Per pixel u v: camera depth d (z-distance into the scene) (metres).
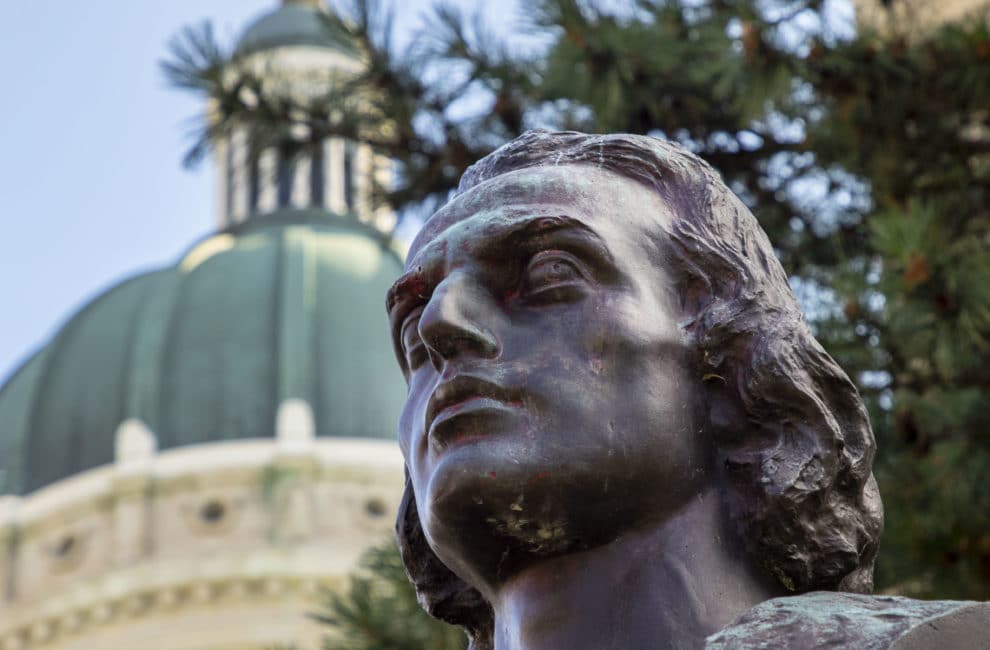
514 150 4.02
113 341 54.62
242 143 12.44
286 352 53.41
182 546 49.34
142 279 57.78
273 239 58.03
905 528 8.76
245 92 11.85
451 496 3.58
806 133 10.27
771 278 3.88
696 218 3.87
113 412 52.44
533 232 3.73
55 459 51.97
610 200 3.83
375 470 50.62
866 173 9.99
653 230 3.83
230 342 53.91
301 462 50.41
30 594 49.72
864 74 9.91
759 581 3.66
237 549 49.00
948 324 8.52
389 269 57.69
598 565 3.63
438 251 3.78
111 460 51.34
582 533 3.61
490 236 3.74
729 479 3.71
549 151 4.00
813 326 8.89
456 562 3.70
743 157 10.54
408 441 3.83
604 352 3.66
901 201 9.78
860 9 10.91
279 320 54.47
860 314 8.84
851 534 3.69
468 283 3.71
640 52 10.09
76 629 48.94
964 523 8.73
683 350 3.74
